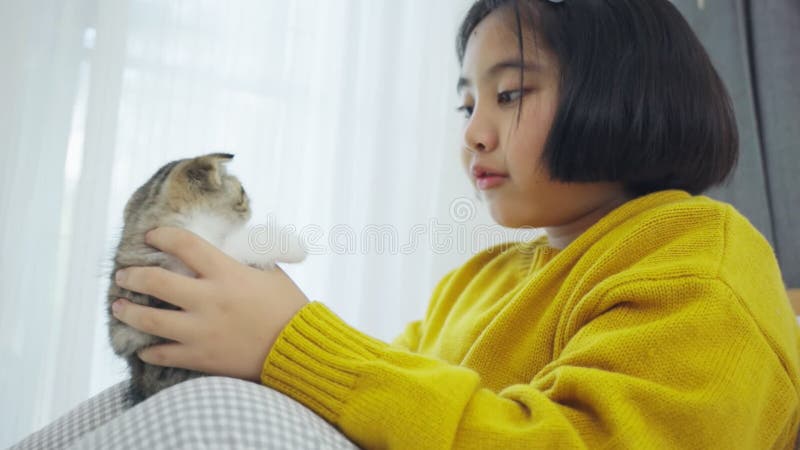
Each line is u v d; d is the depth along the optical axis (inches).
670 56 35.5
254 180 88.7
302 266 92.6
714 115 37.1
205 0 87.6
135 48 83.7
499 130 36.5
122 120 82.9
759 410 25.9
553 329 31.8
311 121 94.3
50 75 80.9
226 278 29.3
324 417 25.2
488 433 23.1
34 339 79.3
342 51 94.4
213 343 27.6
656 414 23.9
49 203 80.4
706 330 25.5
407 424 23.2
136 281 29.9
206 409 22.0
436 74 100.5
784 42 77.3
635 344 25.5
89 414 36.5
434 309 47.5
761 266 30.6
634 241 30.8
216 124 87.3
